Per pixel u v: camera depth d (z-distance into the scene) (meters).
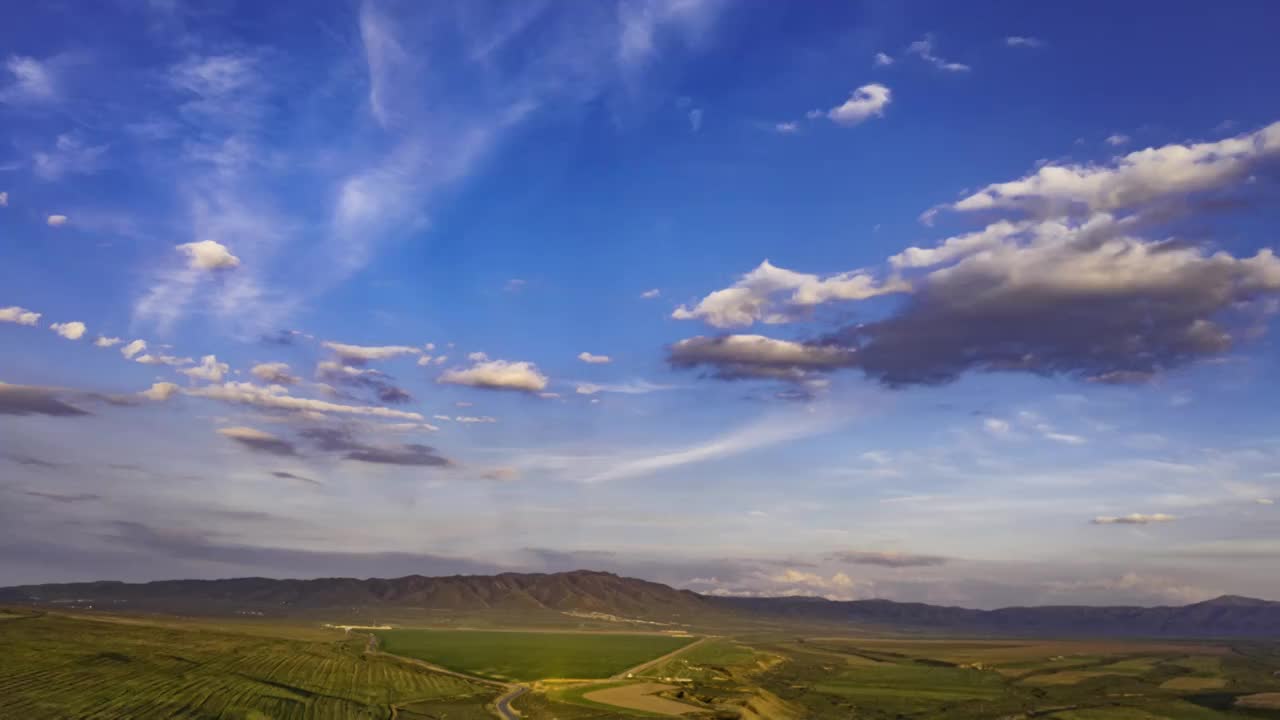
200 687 180.00
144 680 179.25
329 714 173.38
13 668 173.00
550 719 187.62
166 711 152.75
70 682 167.00
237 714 158.88
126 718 144.38
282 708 172.25
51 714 140.75
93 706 149.62
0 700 146.00
